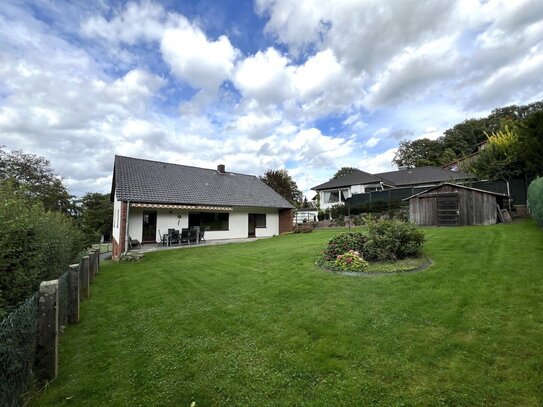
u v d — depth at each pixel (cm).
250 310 639
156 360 449
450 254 969
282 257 1259
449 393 336
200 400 350
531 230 1291
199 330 555
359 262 902
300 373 393
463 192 1888
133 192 2022
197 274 1067
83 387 386
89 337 557
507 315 512
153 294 842
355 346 453
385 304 609
